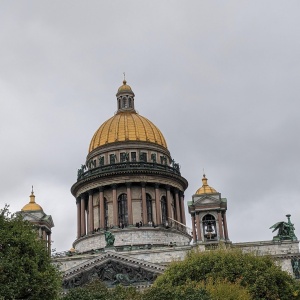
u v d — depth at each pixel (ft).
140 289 367.45
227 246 387.96
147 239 464.24
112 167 493.77
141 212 481.46
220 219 421.59
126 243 460.55
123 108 546.67
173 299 248.73
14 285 210.79
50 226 464.65
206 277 300.81
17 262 217.36
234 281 299.38
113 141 508.53
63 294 352.49
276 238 417.49
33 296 219.20
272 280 301.63
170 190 503.20
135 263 386.93
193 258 319.06
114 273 385.91
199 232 417.69
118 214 483.51
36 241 238.07
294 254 395.34
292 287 307.37
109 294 256.11
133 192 489.26
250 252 348.59
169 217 488.44
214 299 258.98
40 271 229.86
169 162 522.06
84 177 500.33
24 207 461.37
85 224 499.92
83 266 389.39
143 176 489.26
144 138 512.63
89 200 496.23
